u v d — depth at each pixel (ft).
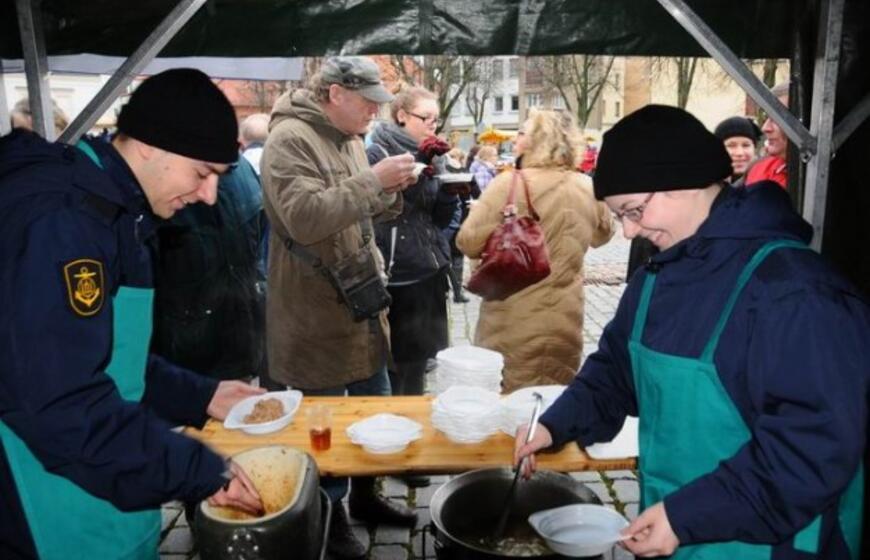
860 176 7.58
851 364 3.58
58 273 3.58
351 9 9.21
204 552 4.25
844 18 7.46
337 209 7.96
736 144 13.51
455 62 60.18
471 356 8.17
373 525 10.03
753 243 4.02
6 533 4.16
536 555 4.92
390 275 11.18
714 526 3.76
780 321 3.69
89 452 3.64
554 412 5.52
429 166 11.01
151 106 4.01
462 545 5.02
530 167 9.62
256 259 10.41
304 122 8.61
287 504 4.48
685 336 4.13
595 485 11.24
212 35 9.14
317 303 8.71
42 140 3.94
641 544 3.93
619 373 5.33
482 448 6.90
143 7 8.68
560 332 9.72
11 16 8.11
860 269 7.65
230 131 4.19
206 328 9.44
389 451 6.72
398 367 11.62
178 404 5.58
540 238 9.27
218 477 4.02
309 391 8.97
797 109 8.25
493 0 9.23
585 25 9.30
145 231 4.32
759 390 3.79
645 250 12.19
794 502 3.57
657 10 9.23
